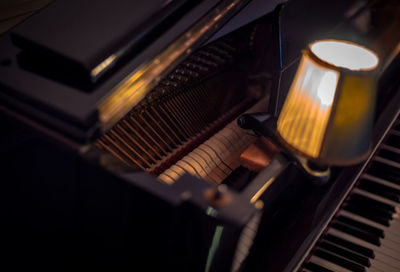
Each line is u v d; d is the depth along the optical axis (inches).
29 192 32.1
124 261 33.2
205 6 36.7
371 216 44.6
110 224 32.1
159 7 34.7
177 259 32.2
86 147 30.6
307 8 41.4
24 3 43.5
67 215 32.9
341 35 47.1
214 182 39.9
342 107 32.9
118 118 32.1
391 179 45.8
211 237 34.4
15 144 31.1
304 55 33.7
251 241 38.9
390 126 46.1
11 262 33.6
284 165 37.1
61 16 34.1
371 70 32.4
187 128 43.8
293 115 34.9
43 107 30.8
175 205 29.1
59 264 35.0
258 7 41.4
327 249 43.4
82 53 31.7
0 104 32.4
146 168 39.4
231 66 46.9
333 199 42.7
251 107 46.1
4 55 33.4
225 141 41.9
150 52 33.5
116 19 33.8
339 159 34.4
